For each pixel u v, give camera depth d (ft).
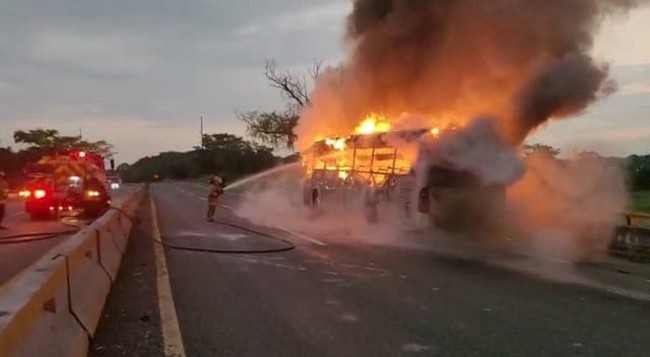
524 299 26.84
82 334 18.74
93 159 86.28
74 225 69.15
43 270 16.72
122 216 48.65
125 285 30.09
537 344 20.03
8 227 66.33
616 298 27.09
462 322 22.77
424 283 30.60
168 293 28.17
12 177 197.36
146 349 19.51
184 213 84.33
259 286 29.94
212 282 30.99
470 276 32.60
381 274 33.30
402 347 19.71
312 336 20.98
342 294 27.94
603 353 19.11
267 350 19.44
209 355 18.92
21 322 12.69
